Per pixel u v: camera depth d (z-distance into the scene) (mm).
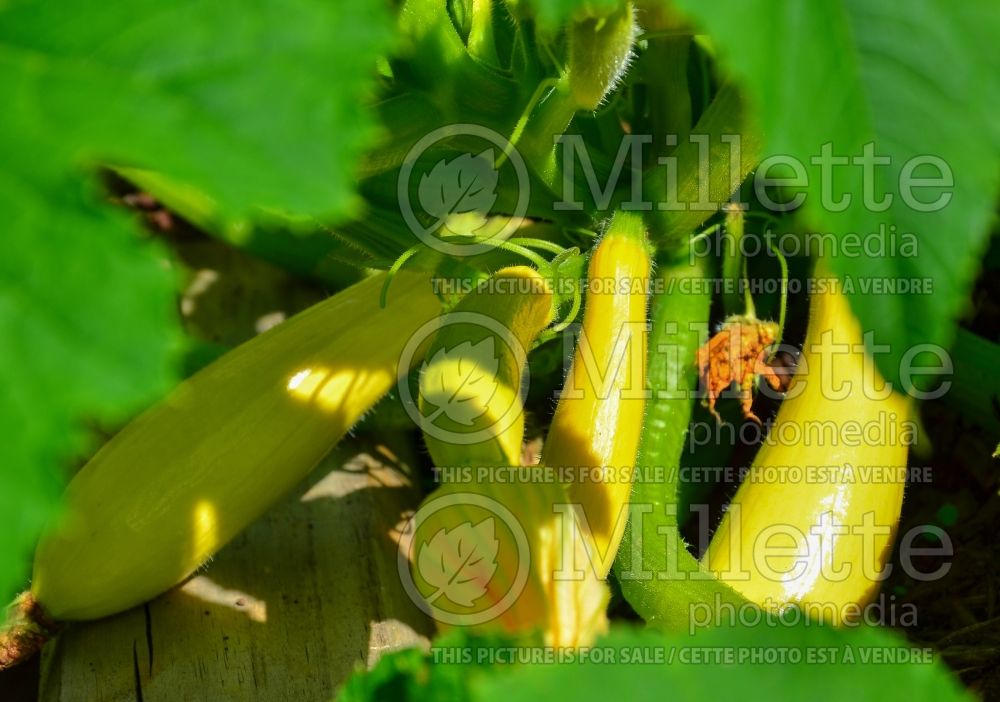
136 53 981
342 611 1268
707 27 996
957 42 1003
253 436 1245
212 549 1250
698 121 1282
